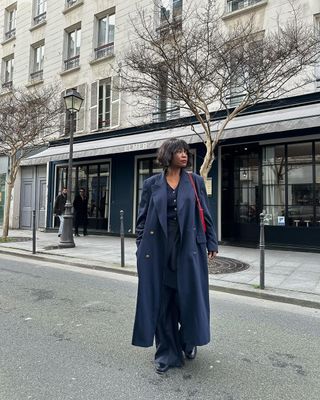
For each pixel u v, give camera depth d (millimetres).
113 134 15766
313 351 3924
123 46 15680
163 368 3305
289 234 11273
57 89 16078
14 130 13359
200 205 3414
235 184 12633
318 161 10891
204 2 12430
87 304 5520
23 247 11719
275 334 4430
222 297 6254
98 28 17406
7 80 22750
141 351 3799
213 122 11758
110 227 15766
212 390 3033
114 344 3979
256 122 10273
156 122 13945
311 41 8625
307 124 9250
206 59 8461
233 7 12625
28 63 20781
